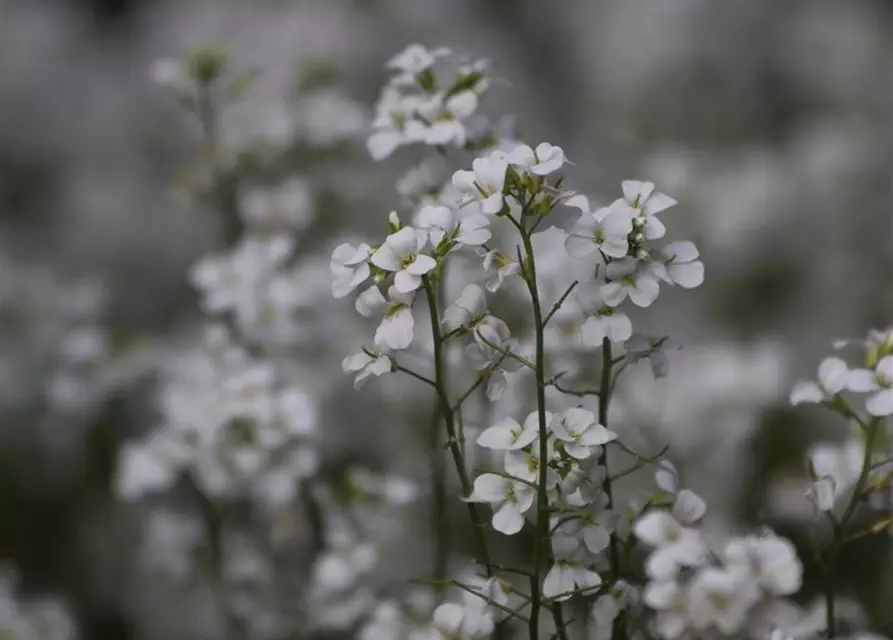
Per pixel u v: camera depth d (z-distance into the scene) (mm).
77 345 605
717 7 936
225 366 544
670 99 916
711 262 764
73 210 853
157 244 836
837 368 445
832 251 784
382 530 542
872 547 594
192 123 854
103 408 628
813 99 948
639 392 561
